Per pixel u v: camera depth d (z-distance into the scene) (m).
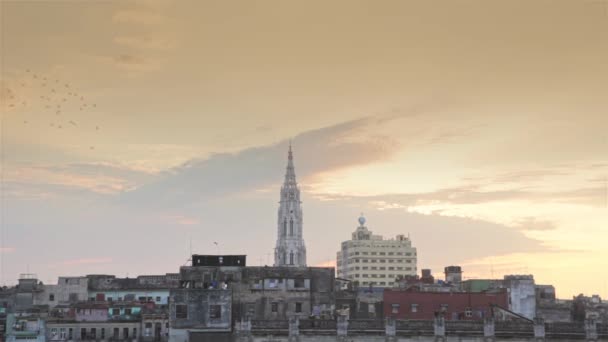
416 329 116.31
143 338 143.88
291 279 136.12
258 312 134.62
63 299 166.12
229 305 124.50
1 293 162.00
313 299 136.12
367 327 116.25
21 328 140.25
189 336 123.25
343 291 148.25
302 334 115.56
